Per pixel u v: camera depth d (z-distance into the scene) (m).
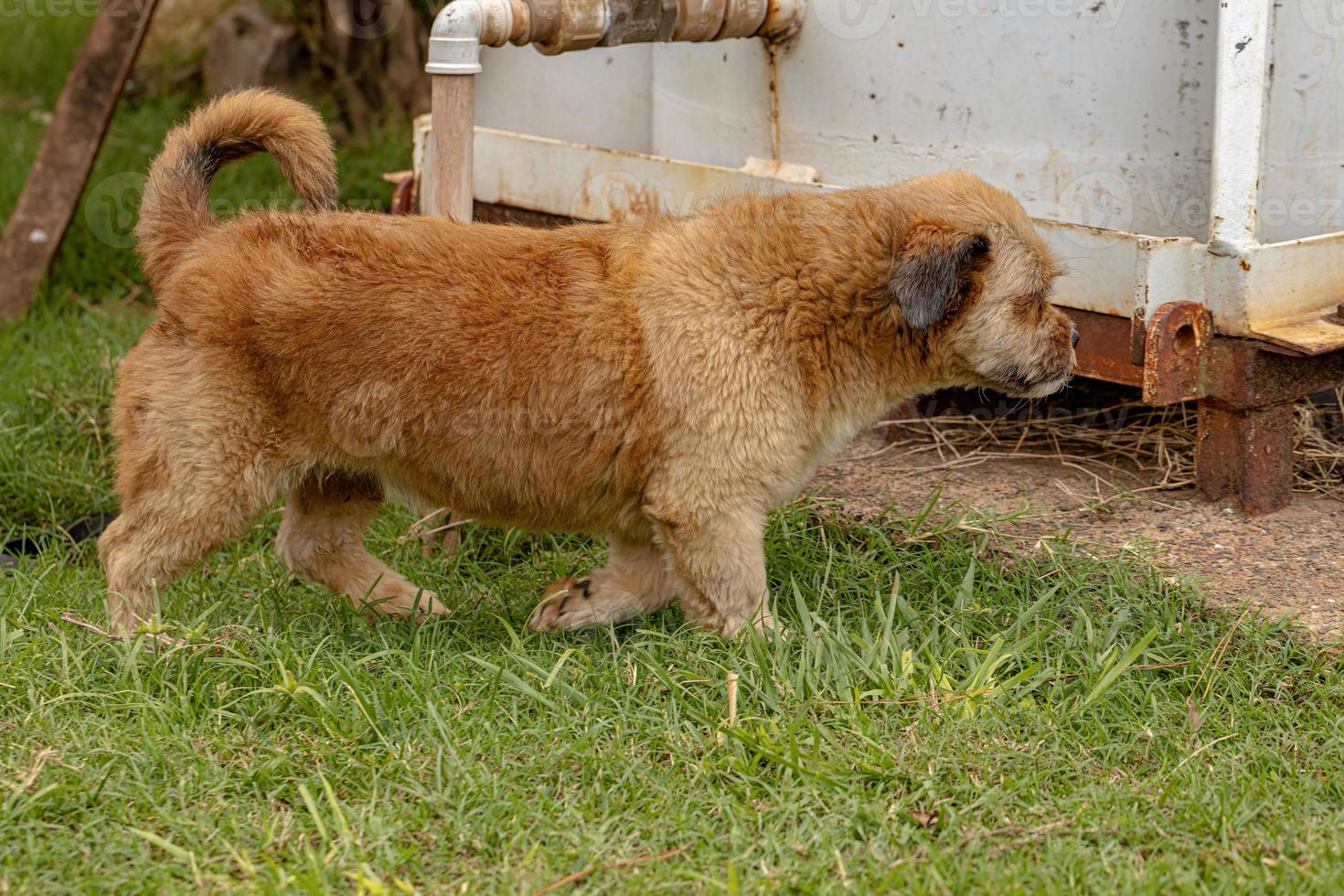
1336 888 2.93
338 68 9.75
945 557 4.58
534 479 4.13
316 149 4.31
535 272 4.03
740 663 3.85
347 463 4.16
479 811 3.26
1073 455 5.44
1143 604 4.24
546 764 3.46
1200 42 4.72
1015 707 3.71
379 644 4.21
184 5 9.99
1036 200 5.18
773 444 3.98
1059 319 4.32
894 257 3.98
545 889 2.98
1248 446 4.79
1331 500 5.01
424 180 6.31
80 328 7.21
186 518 4.07
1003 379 4.26
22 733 3.55
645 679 3.88
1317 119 4.89
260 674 3.87
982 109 5.19
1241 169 4.54
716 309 3.94
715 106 6.00
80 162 7.55
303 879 2.91
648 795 3.36
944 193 4.17
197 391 3.98
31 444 5.99
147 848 3.12
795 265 3.98
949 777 3.42
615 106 6.66
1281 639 4.07
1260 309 4.61
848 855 3.12
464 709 3.74
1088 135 5.02
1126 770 3.52
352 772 3.44
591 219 5.94
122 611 4.14
